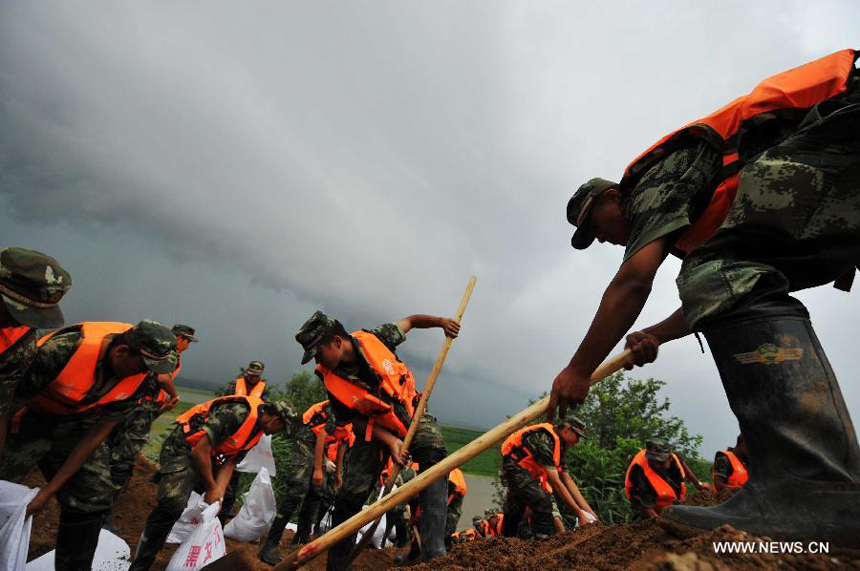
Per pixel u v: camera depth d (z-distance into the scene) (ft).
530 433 18.06
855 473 3.26
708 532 3.61
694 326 3.92
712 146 4.57
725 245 4.04
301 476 18.26
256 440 15.16
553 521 19.20
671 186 4.52
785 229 3.81
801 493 3.27
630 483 20.42
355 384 10.39
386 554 19.49
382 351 10.97
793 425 3.35
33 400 9.35
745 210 3.94
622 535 4.91
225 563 9.26
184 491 12.88
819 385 3.37
